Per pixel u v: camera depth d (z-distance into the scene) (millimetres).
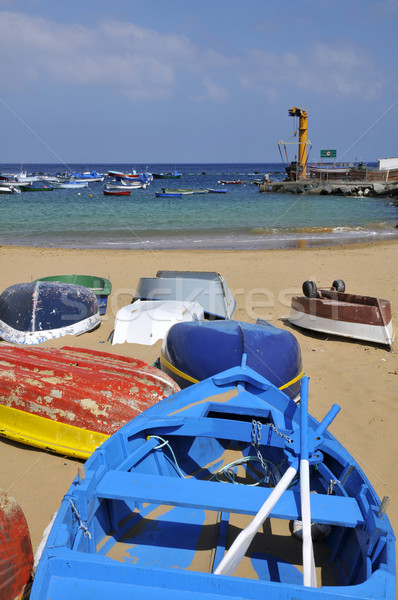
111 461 4176
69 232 27172
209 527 4273
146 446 4555
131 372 6078
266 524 4344
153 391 5879
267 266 16750
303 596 2824
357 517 3498
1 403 5844
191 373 6414
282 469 4746
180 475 4922
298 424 4969
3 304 8914
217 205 43188
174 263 17359
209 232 27406
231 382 5723
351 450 5816
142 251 20609
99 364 6289
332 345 9414
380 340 9172
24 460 5590
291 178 68375
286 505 3590
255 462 5160
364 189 54719
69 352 7027
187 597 2881
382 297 12594
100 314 10672
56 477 5266
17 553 3309
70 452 5504
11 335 8469
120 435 4379
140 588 2932
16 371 6031
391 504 4891
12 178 65750
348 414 6695
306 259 18016
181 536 4148
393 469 5488
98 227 29141
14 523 3338
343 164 70375
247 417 5445
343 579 3662
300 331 10227
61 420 5566
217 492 3701
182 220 32562
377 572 2984
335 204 44812
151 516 4367
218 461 5277
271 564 3896
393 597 2799
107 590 2928
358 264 16922
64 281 11359
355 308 9352
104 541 3922
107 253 19781
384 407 6898
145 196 54000
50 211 37750
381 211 38781
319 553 4027
